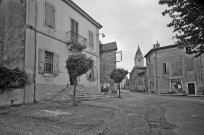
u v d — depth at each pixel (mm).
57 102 10195
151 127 5242
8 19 11164
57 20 13117
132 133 4621
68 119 6047
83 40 15727
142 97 18312
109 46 24391
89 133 4602
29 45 10422
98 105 9664
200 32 6066
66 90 12648
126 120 6195
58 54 12797
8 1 11359
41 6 11641
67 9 14492
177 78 27828
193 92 26266
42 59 11227
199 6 5172
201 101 13617
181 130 4906
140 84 42000
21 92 9539
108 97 14867
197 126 5352
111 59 23531
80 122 5695
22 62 10070
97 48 19156
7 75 8781
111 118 6520
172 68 28578
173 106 10188
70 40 14055
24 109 7785
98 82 18578
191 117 6777
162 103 11867
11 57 10555
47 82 11547
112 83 22625
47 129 4891
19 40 10352
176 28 6227
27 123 5504
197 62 26297
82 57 9680
